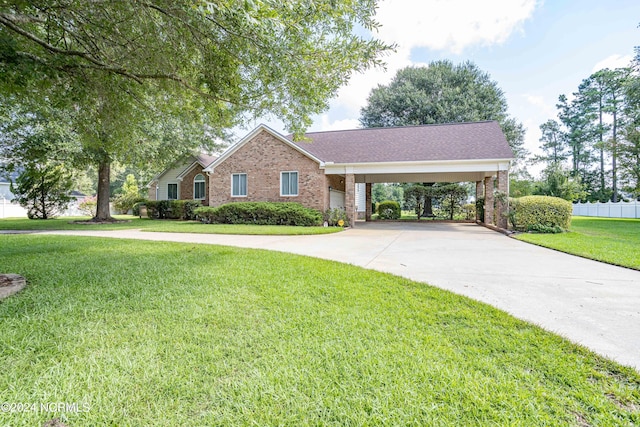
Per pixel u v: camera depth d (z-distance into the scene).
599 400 1.92
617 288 4.37
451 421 1.75
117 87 5.16
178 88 5.36
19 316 3.18
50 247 7.79
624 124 27.83
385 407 1.85
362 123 32.75
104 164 18.34
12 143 13.68
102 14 4.27
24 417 1.75
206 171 18.09
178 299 3.75
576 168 41.97
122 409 1.83
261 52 4.24
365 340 2.72
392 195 55.31
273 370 2.25
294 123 6.02
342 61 4.63
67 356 2.41
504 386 2.06
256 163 17.28
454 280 4.85
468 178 20.16
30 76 3.74
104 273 4.98
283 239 10.50
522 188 25.41
